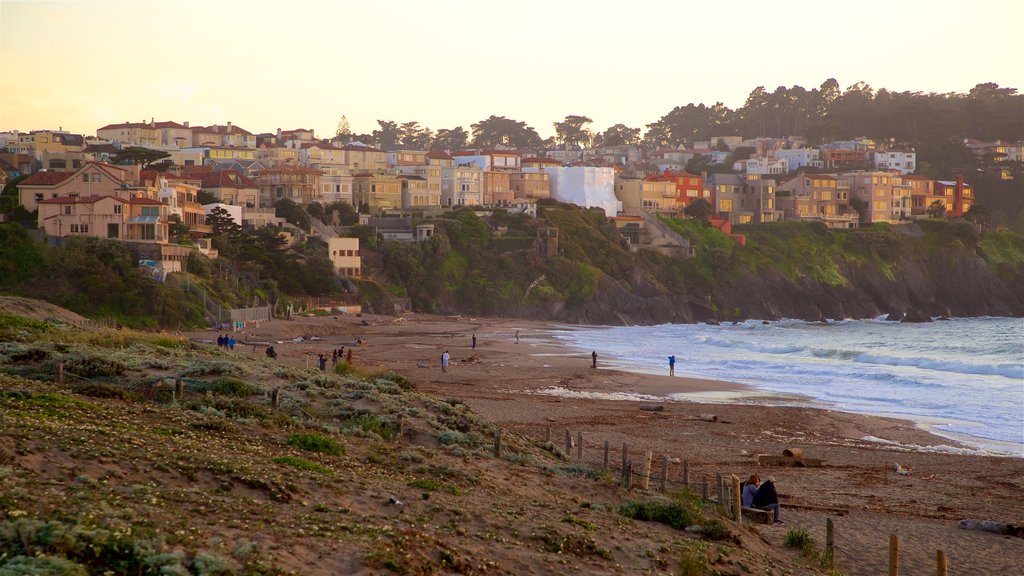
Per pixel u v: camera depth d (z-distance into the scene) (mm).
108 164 122438
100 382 30812
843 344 111688
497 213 172625
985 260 198000
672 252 179625
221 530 15297
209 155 189250
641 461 37906
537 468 28406
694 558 19531
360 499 19531
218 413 27391
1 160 164375
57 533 13141
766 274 179375
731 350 102500
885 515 30188
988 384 71250
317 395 35125
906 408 58438
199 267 112250
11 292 95375
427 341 100812
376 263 150125
